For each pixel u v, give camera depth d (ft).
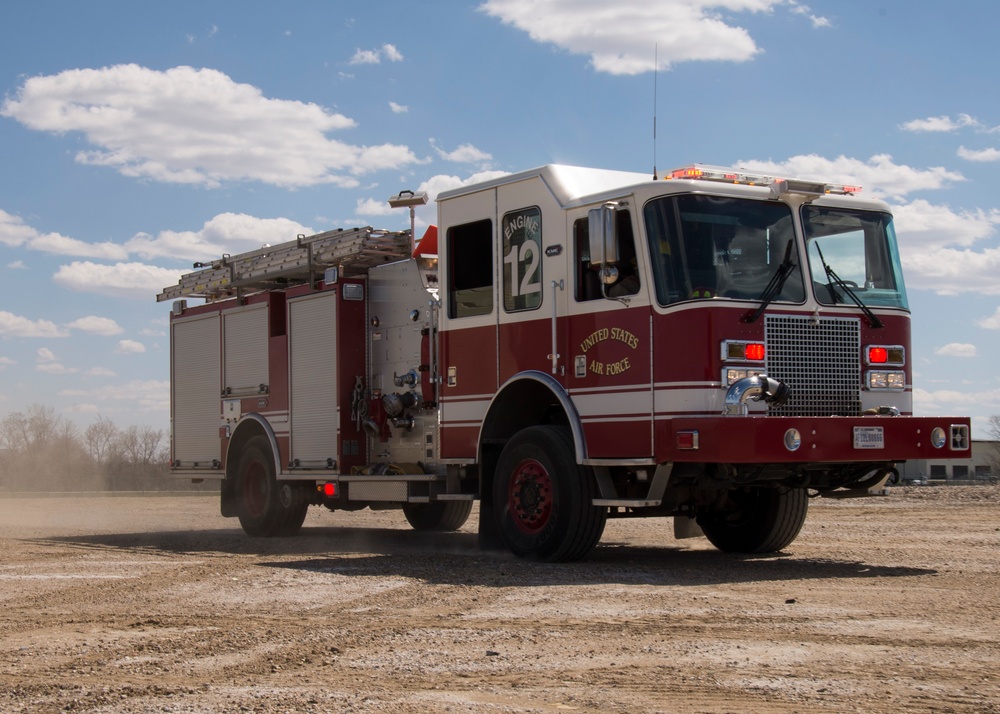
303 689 16.90
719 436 28.27
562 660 18.63
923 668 17.84
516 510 33.55
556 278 33.17
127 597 26.73
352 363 42.75
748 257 30.53
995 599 24.82
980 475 157.48
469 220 36.40
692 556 35.14
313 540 44.34
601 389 31.48
